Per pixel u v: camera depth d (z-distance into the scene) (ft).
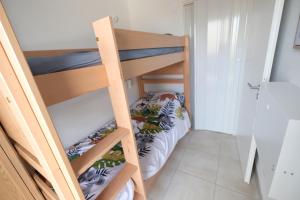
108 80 2.88
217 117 8.20
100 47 2.67
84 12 5.98
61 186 2.20
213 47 7.06
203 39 7.15
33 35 4.57
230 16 6.33
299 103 2.66
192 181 5.62
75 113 5.90
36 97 1.68
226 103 7.71
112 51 2.59
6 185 3.25
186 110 8.00
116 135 3.00
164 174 5.99
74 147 5.39
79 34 5.88
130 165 3.57
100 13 6.66
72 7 5.55
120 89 2.83
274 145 2.78
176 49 6.14
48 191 3.14
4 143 3.03
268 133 3.13
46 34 4.87
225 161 6.38
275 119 2.77
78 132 6.07
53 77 2.10
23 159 3.34
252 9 5.72
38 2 4.61
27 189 3.46
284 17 4.11
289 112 2.39
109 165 4.17
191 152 7.05
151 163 4.49
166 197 5.14
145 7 7.93
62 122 5.50
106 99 7.13
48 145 1.96
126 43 3.18
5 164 3.10
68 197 2.31
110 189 3.10
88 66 2.60
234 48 6.68
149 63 4.14
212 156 6.71
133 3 8.10
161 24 7.88
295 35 3.42
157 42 4.47
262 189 4.55
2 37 1.47
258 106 4.02
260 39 4.34
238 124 7.06
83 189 3.46
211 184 5.42
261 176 4.68
